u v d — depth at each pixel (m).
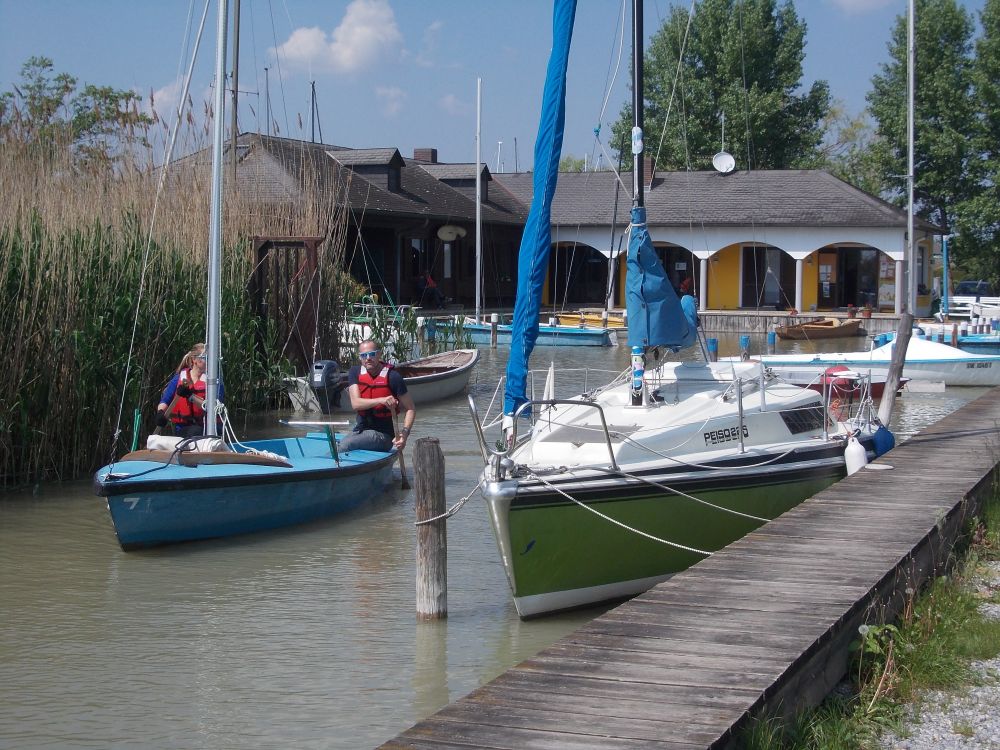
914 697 5.58
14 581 8.61
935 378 22.09
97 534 10.06
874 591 6.32
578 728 4.36
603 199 42.25
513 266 43.47
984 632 6.44
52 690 6.43
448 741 4.25
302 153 20.23
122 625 7.58
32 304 11.89
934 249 48.12
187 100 13.67
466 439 15.53
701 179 41.94
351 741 5.75
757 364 10.39
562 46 7.93
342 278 19.95
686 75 42.94
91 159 13.70
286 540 9.99
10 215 11.93
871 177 57.84
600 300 43.66
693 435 8.87
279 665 6.82
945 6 43.88
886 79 45.56
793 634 5.47
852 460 9.97
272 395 17.84
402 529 10.42
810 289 40.88
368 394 12.03
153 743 5.72
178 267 14.27
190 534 9.72
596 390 9.98
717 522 8.59
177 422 11.33
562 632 7.55
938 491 9.23
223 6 10.94
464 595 8.40
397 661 6.91
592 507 7.81
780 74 47.44
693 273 38.66
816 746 4.86
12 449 11.92
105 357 12.73
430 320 25.89
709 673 4.94
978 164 43.94
